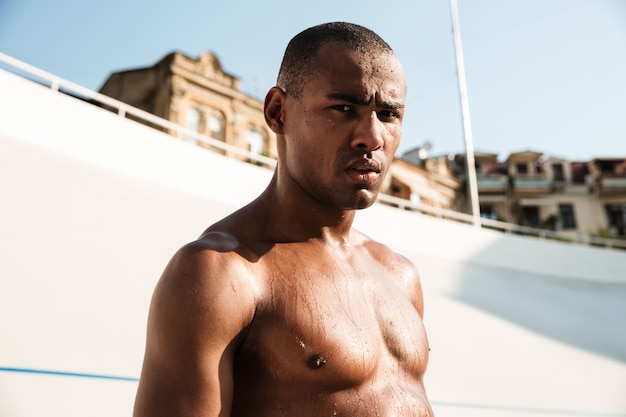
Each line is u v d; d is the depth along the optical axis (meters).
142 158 5.45
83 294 3.57
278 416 0.87
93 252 4.00
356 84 0.99
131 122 5.44
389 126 1.03
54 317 3.27
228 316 0.85
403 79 1.06
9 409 2.58
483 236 9.36
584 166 31.73
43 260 3.64
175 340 0.82
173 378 0.80
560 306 8.66
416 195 24.09
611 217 30.36
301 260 1.01
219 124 18.84
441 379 4.99
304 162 1.02
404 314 1.10
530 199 29.67
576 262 10.69
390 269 1.26
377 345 0.99
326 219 1.08
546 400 5.38
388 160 1.03
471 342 6.11
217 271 0.87
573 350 7.03
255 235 1.03
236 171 6.27
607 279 10.93
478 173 28.91
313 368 0.89
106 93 18.44
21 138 4.59
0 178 4.06
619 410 5.72
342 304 0.99
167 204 5.27
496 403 4.89
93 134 5.11
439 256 8.62
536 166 31.19
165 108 17.66
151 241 4.55
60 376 2.91
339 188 1.00
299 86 1.04
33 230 3.83
